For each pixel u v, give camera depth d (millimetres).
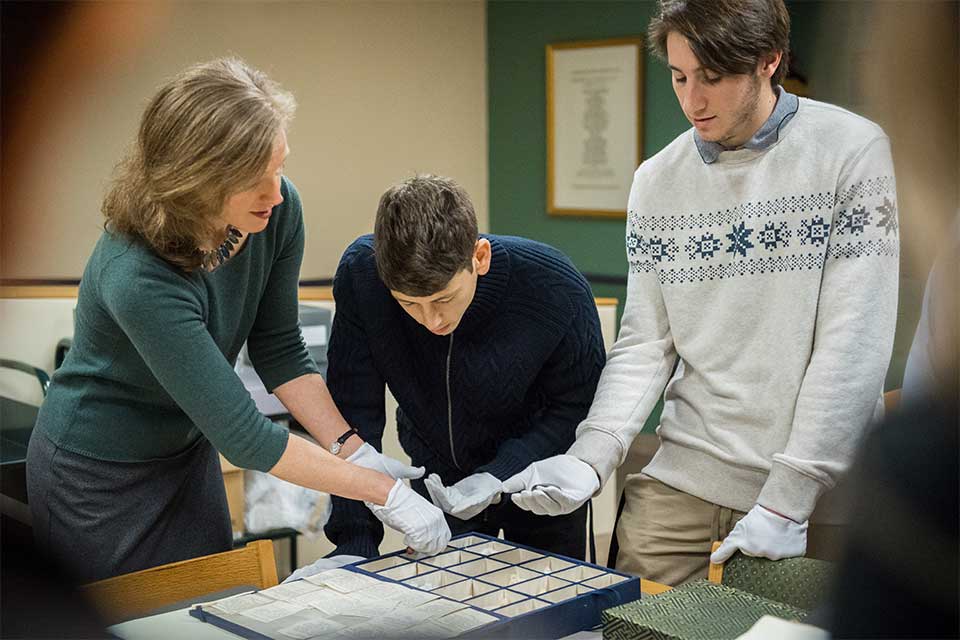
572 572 1497
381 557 1592
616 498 3920
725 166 1728
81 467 1677
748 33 1542
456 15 5543
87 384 1670
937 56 301
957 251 340
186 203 1398
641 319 1875
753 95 1612
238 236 1622
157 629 1343
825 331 1643
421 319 1646
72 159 4250
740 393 1742
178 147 1362
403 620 1293
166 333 1478
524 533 1971
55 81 4219
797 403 1653
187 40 4645
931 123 305
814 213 1647
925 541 449
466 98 5656
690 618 1276
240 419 1513
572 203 5398
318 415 1836
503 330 1806
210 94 1371
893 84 310
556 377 1872
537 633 1308
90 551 1689
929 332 454
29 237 4117
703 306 1779
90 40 4297
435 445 1965
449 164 5641
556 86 5367
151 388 1654
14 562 628
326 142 5172
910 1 306
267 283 1810
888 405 495
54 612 625
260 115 1377
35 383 3172
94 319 1599
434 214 1527
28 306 3156
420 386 1894
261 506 2994
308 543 3504
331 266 5270
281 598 1407
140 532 1720
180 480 1772
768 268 1699
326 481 1576
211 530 1851
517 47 5535
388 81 5336
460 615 1309
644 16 4965
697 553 1833
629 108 5070
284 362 1869
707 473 1801
